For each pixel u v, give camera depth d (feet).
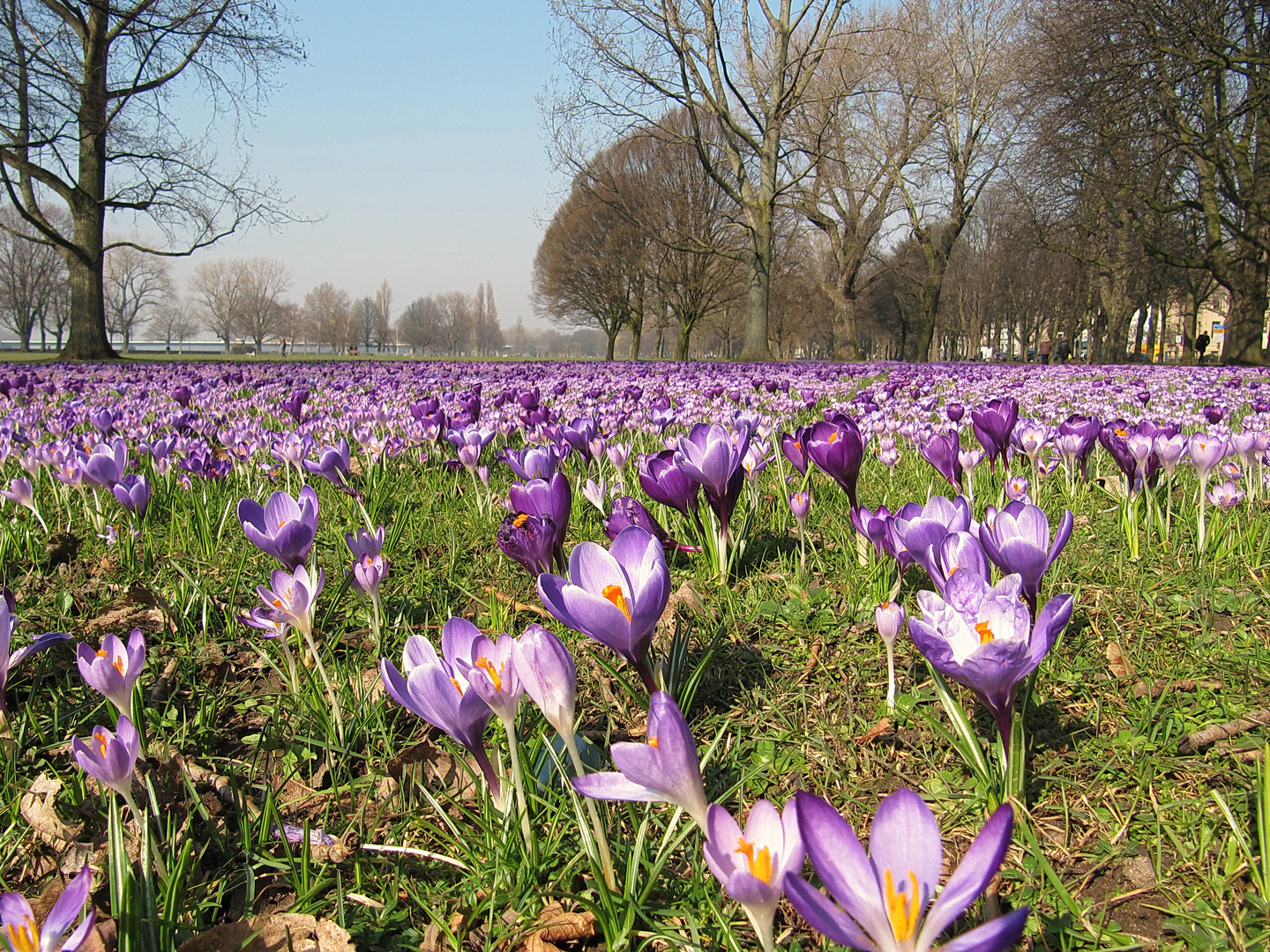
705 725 7.18
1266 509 12.49
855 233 154.30
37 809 6.18
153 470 15.25
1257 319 94.99
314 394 35.86
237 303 448.65
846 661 8.14
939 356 359.46
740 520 11.94
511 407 24.02
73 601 9.78
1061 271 176.65
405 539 12.17
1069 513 5.53
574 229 187.83
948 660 4.60
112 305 381.60
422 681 4.69
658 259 170.40
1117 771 6.27
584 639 8.61
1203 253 112.47
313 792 6.59
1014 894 5.09
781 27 100.83
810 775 6.49
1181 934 4.75
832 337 303.27
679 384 38.99
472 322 590.14
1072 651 8.13
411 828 6.06
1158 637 8.43
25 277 317.22
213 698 7.99
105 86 90.53
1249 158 99.60
